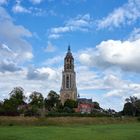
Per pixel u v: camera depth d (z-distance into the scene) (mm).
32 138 49688
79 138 51406
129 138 52875
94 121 121062
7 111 136875
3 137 50469
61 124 101062
